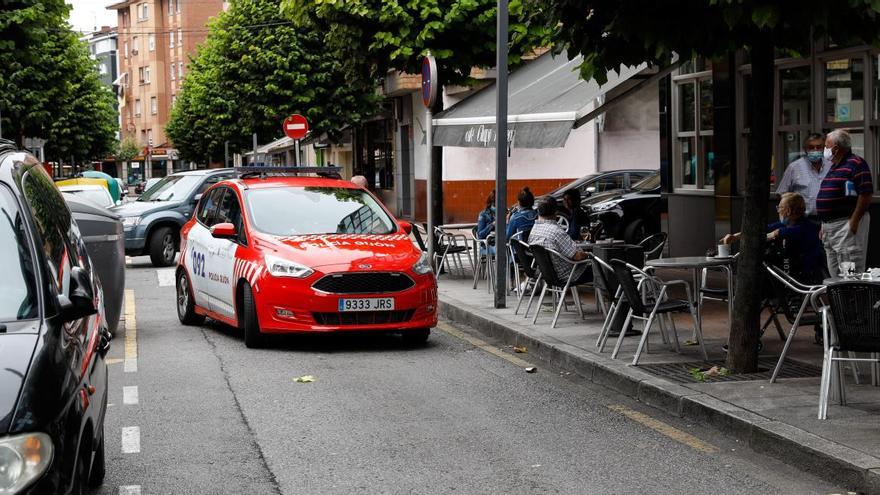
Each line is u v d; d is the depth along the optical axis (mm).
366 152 44531
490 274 15766
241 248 11734
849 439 6555
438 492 6062
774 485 6164
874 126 12914
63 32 40781
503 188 13594
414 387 9234
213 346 11648
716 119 16234
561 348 10375
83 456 4645
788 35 8102
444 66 17734
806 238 10258
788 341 8375
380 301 11039
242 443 7250
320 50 37312
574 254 11969
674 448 7039
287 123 28797
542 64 17609
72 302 4668
